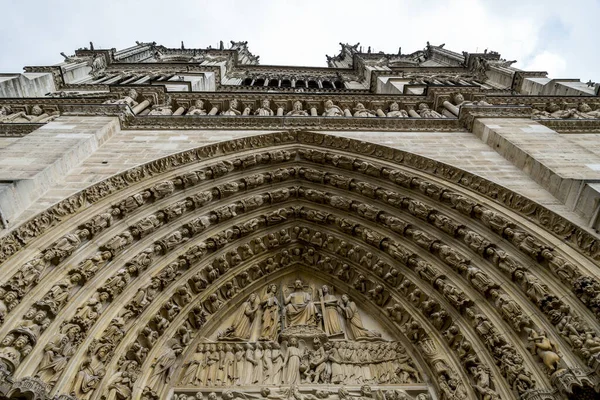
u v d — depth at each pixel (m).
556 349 6.77
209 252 10.55
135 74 32.03
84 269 7.71
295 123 13.57
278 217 12.02
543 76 26.77
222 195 11.30
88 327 7.18
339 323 10.29
